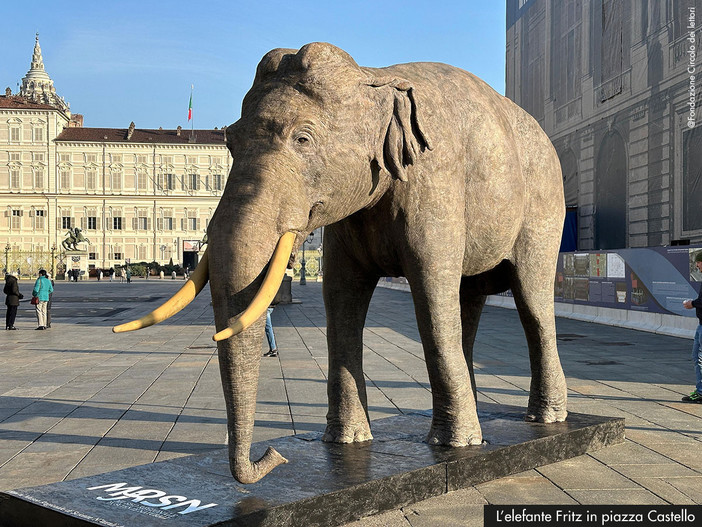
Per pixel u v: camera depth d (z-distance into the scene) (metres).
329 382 4.69
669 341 13.55
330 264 4.64
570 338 14.15
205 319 20.94
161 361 11.19
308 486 3.65
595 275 17.80
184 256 82.69
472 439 4.50
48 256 68.25
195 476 3.84
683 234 16.23
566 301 19.42
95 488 3.64
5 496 3.56
